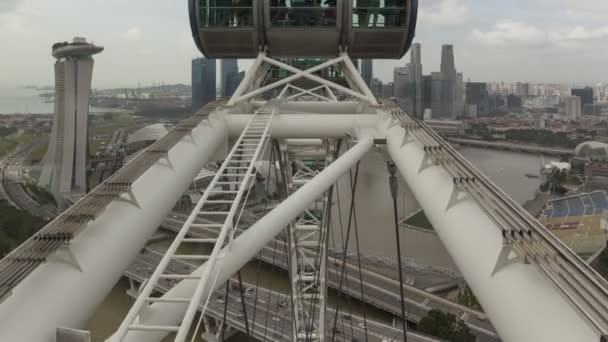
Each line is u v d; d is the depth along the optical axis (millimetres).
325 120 16000
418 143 11398
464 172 8734
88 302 6438
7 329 5188
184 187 10664
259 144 12109
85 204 7688
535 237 6328
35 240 6637
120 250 7430
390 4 18828
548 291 5598
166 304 6930
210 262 6945
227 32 19312
